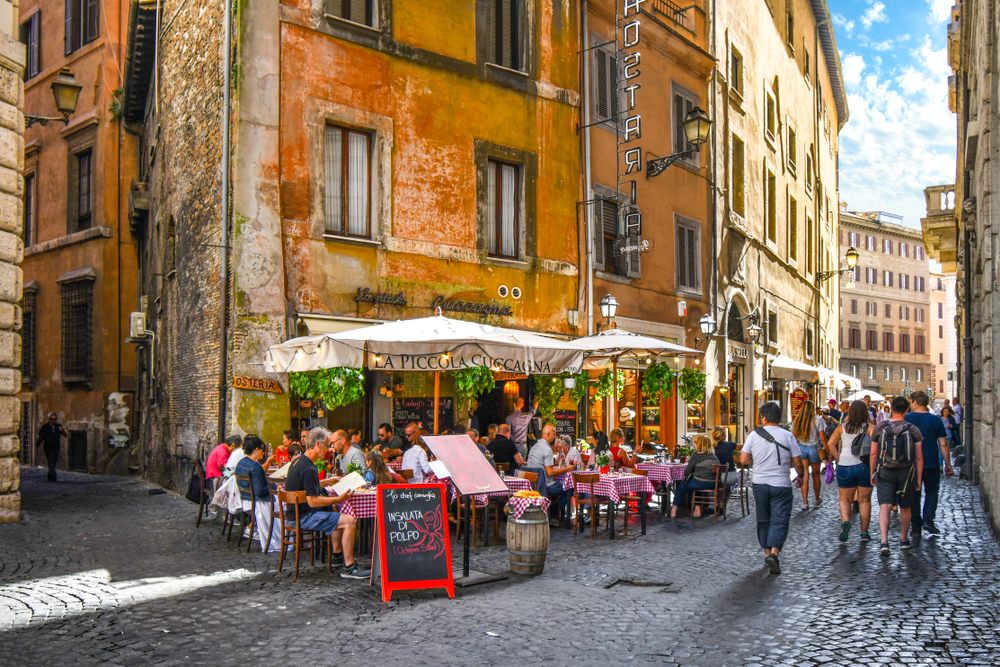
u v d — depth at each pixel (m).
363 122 14.24
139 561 8.91
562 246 17.72
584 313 18.03
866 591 7.43
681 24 22.70
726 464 13.04
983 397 12.70
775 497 8.40
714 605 7.00
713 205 23.64
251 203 12.84
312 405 13.53
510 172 16.97
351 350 10.42
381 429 12.95
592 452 13.46
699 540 10.49
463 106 15.83
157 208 18.91
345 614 6.72
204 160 14.36
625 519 11.33
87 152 22.47
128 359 21.70
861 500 10.21
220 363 13.16
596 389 16.05
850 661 5.45
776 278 30.27
